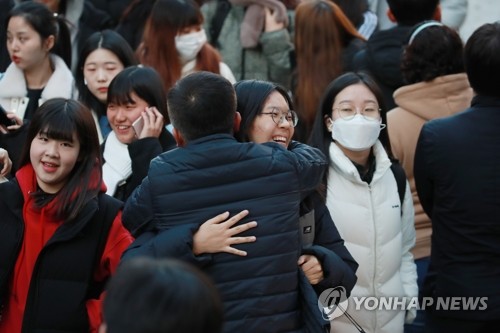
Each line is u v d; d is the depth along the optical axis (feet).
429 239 29.35
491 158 24.79
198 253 19.01
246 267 19.07
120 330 11.23
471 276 24.88
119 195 26.78
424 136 25.61
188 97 19.53
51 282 21.25
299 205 20.59
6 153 25.25
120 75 27.40
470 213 24.82
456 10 42.39
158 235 19.16
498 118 24.94
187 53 33.81
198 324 11.29
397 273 26.13
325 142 25.82
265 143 20.04
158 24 33.50
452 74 29.43
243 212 19.15
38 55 30.91
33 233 21.35
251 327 19.03
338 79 25.94
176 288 11.31
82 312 21.27
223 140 19.56
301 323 19.80
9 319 21.61
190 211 19.20
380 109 26.07
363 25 39.60
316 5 35.14
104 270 21.70
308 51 34.81
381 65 32.91
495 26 24.94
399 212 26.20
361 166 26.07
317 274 20.39
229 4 39.70
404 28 33.14
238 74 38.91
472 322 24.94
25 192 21.61
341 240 22.02
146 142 26.07
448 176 25.05
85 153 21.86
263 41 38.37
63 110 21.65
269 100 21.31
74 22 37.99
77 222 21.24
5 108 30.83
